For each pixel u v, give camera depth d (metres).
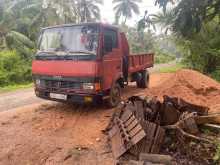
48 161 4.77
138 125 4.89
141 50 48.38
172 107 5.61
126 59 8.91
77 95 6.66
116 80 7.67
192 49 19.16
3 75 18.41
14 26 26.08
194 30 4.11
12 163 4.80
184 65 22.09
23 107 8.66
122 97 9.18
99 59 6.47
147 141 4.80
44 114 7.39
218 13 4.11
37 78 7.36
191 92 9.46
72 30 6.99
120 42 7.86
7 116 7.43
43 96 7.35
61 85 6.88
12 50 22.02
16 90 13.75
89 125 6.36
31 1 28.81
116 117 5.75
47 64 7.05
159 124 5.50
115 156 4.74
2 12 24.92
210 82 11.27
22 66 20.58
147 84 11.73
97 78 6.46
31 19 28.19
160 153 4.79
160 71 23.72
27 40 24.02
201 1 3.87
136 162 4.29
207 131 5.46
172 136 5.15
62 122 6.66
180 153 4.78
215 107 7.29
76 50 6.75
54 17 28.28
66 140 5.55
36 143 5.41
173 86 10.58
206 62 19.56
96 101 6.63
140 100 5.89
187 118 5.30
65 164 4.64
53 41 7.20
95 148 5.14
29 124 6.62
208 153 4.67
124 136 4.98
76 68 6.55
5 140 5.62
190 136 4.99
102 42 6.61
